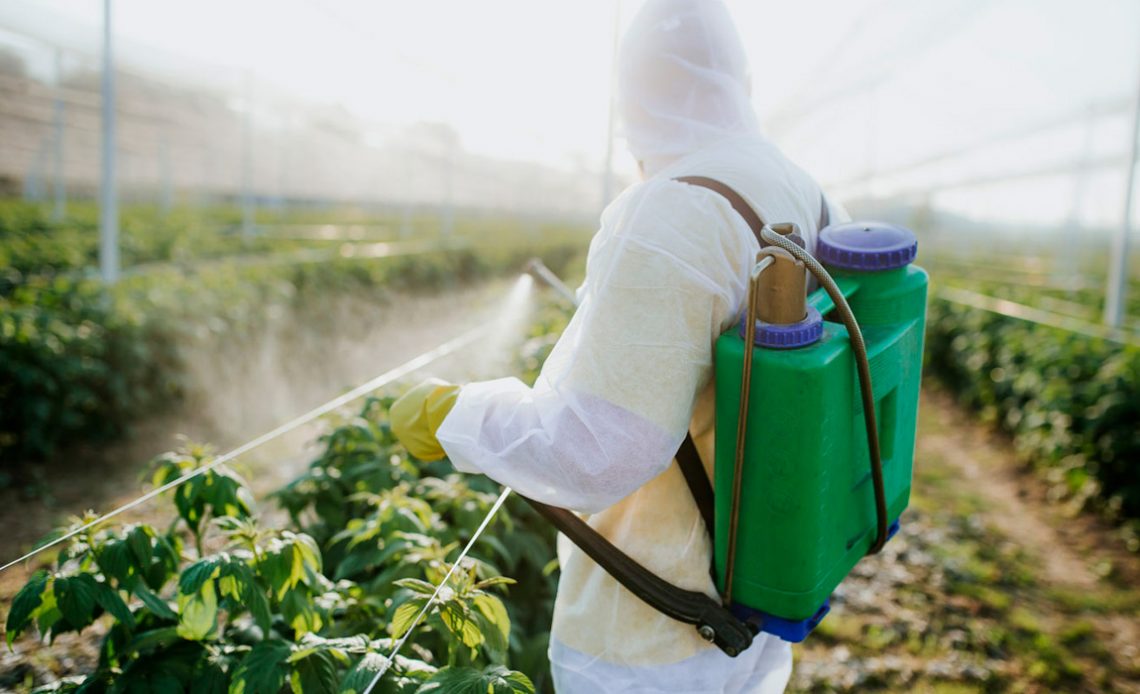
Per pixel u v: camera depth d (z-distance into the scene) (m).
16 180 27.72
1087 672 3.62
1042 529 5.36
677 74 1.39
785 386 1.11
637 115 1.45
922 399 9.99
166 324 6.36
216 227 21.84
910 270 1.44
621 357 1.14
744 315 1.19
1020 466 6.77
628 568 1.30
